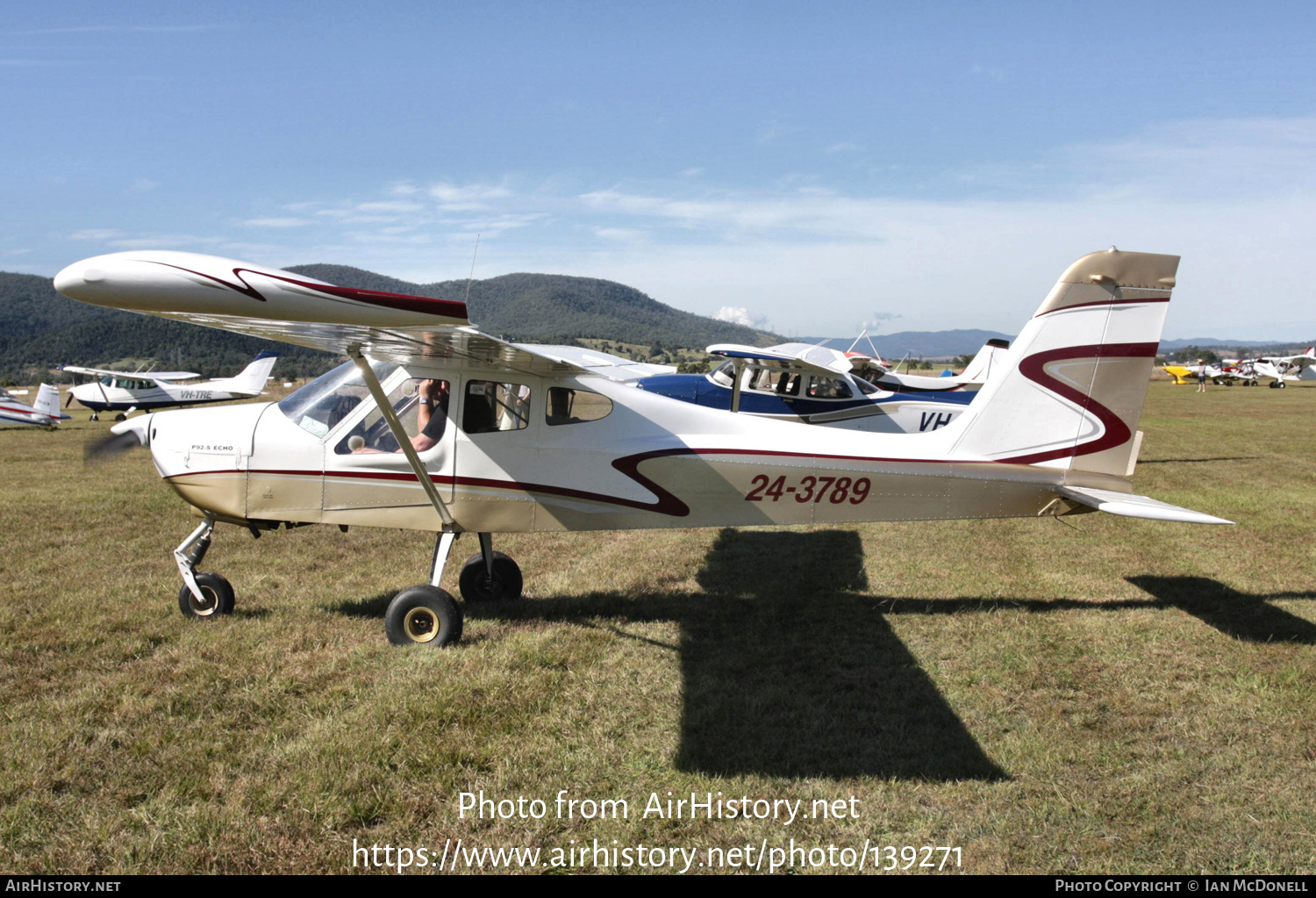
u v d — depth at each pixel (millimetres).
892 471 5016
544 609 5266
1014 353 5020
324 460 4820
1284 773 3199
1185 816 2916
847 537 7730
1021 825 2873
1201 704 3826
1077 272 4902
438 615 4426
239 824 2746
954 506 5066
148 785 2986
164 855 2600
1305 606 5395
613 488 4945
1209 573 6285
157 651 4332
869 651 4535
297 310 3232
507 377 4836
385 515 4895
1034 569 6457
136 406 28328
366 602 5332
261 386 31031
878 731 3568
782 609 5340
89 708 3570
